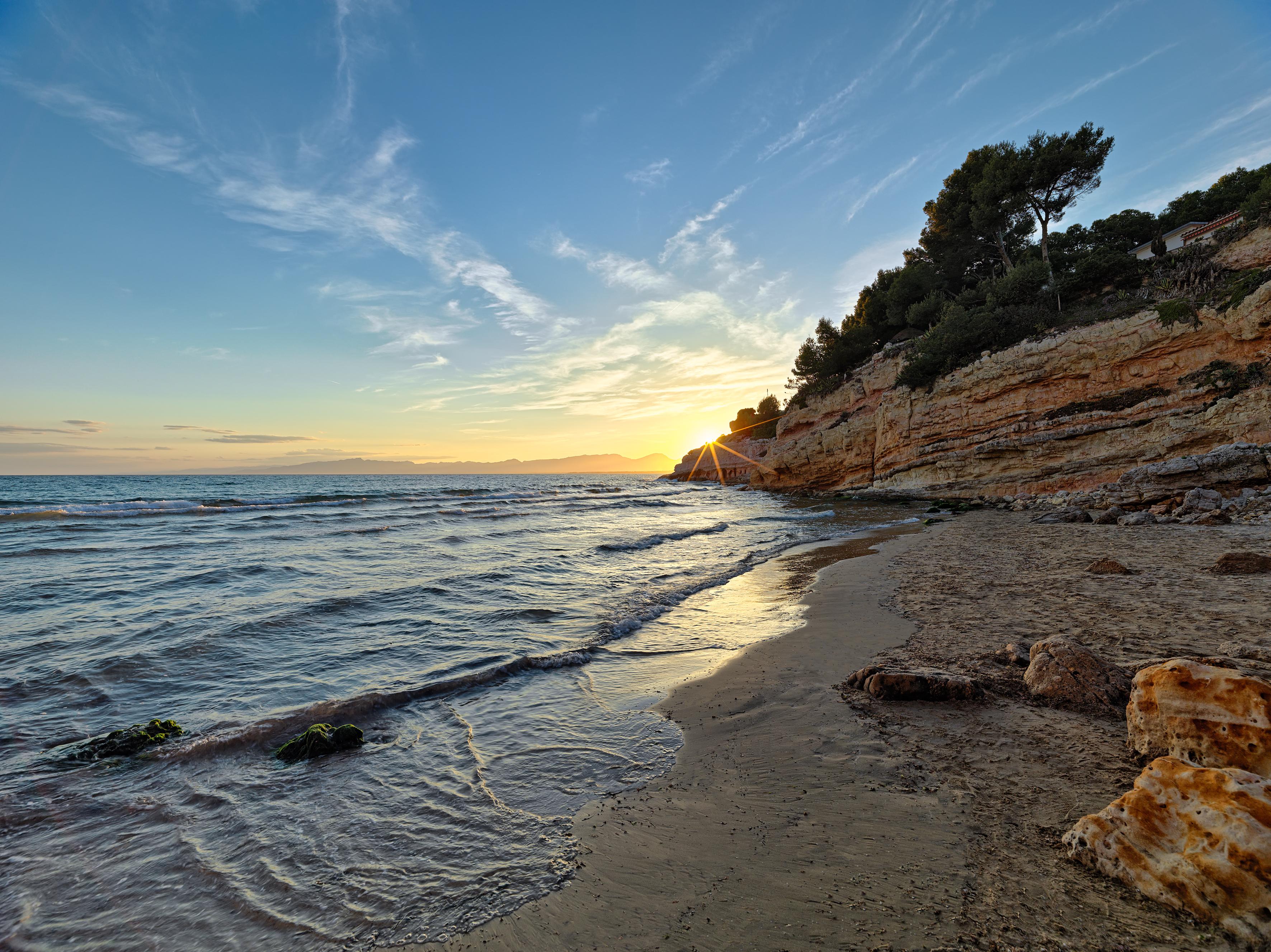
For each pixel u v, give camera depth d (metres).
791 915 2.79
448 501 40.03
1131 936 2.44
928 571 11.84
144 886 3.38
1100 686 5.02
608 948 2.70
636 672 7.08
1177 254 29.69
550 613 9.88
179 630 8.55
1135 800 2.91
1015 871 2.94
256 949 2.88
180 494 46.28
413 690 6.38
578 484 101.50
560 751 4.96
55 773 4.67
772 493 51.16
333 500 39.34
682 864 3.30
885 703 5.44
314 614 9.59
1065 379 26.52
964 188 42.91
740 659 7.24
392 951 2.81
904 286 45.38
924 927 2.61
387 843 3.72
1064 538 14.85
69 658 7.38
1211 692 3.48
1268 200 23.77
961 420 30.53
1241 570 9.16
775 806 3.84
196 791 4.42
